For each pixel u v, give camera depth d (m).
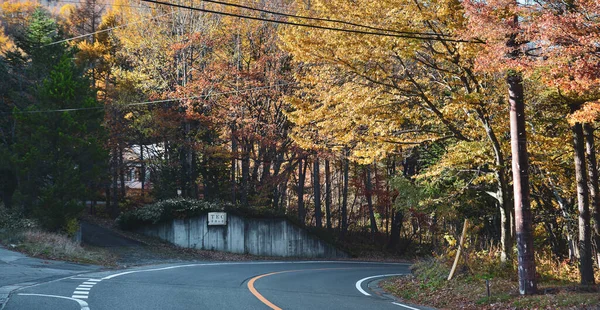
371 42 15.10
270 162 37.81
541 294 12.98
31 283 13.75
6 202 32.16
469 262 17.17
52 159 25.30
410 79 16.20
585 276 15.10
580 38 10.62
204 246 34.25
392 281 19.14
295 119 17.17
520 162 13.42
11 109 34.06
